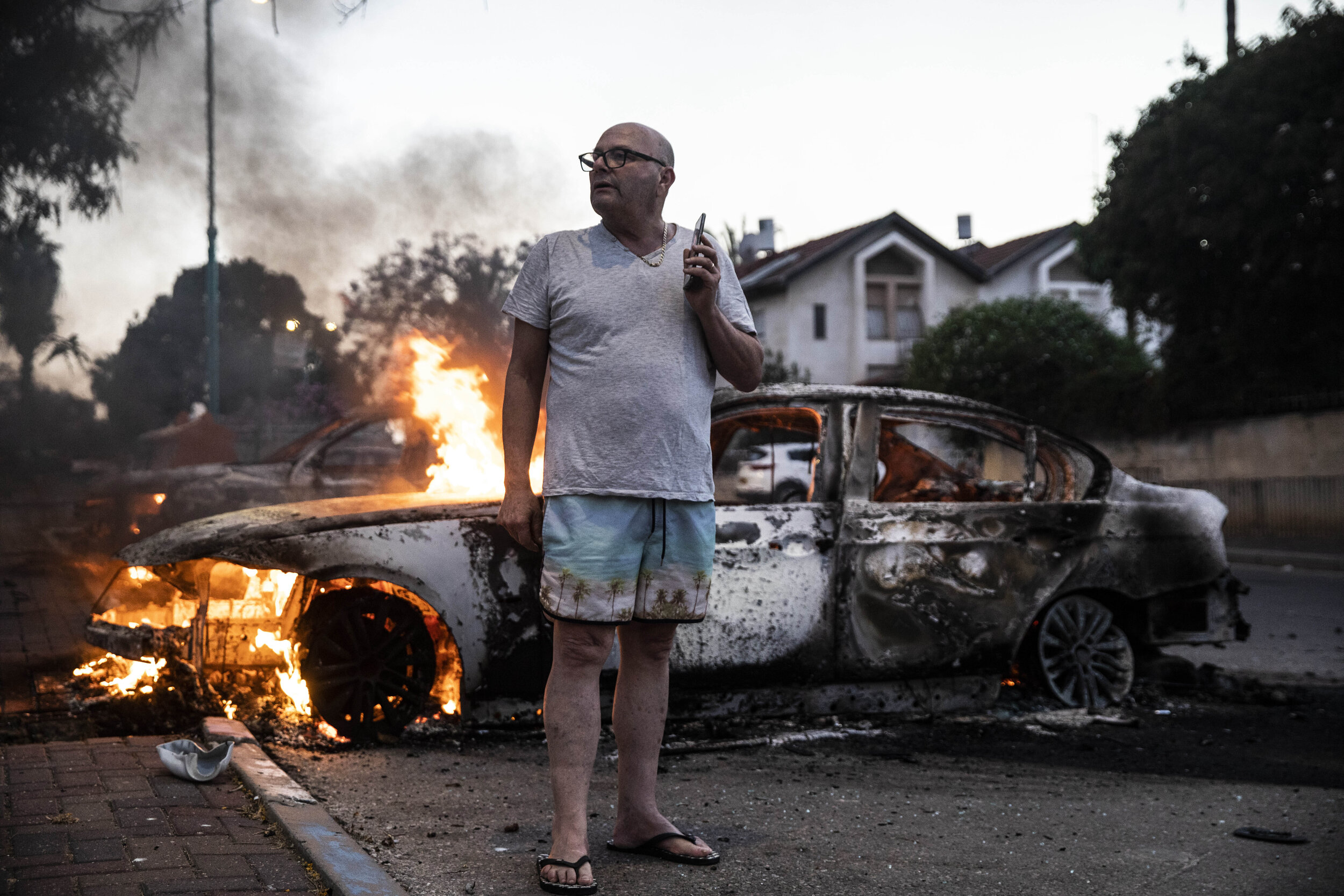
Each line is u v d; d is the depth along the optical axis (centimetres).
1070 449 546
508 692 416
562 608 267
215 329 2061
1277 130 1653
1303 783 402
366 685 417
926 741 453
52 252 1599
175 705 442
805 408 482
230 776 337
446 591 409
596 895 259
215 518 439
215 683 459
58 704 481
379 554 403
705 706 448
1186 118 1716
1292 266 1659
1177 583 550
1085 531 527
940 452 1238
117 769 340
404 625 421
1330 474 1742
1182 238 1772
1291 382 1842
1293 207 1650
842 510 473
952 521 496
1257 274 1703
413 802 337
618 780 295
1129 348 2494
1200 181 1702
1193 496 570
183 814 294
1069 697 531
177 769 329
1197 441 2000
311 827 279
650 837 290
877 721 478
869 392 492
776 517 462
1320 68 1612
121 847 267
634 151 275
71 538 1271
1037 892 274
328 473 863
